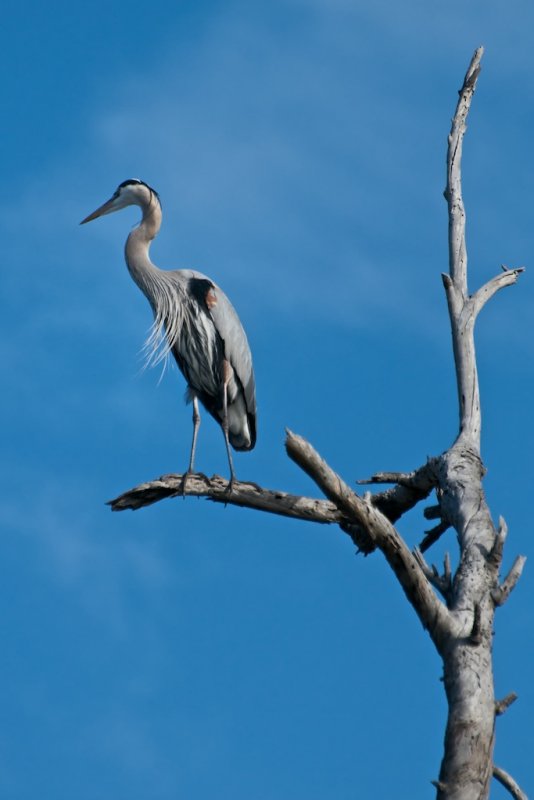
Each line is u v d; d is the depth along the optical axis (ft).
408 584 32.50
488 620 32.19
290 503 41.14
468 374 42.09
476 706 30.22
